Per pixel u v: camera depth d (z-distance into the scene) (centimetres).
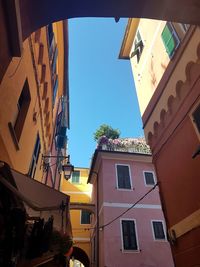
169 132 845
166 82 886
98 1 524
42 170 1239
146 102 1069
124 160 1822
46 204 647
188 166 714
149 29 1116
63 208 607
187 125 741
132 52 1333
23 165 828
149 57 1090
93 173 1984
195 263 630
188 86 755
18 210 384
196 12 552
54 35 1116
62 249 619
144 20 1187
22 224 382
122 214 1416
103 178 1695
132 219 1542
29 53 726
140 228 1513
